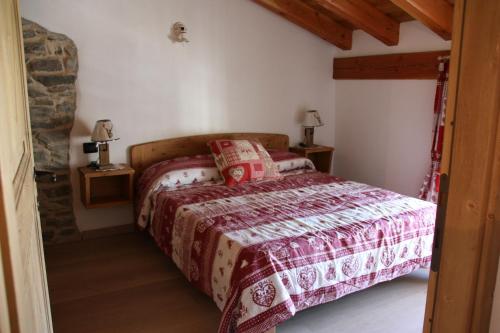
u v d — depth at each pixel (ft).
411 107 13.46
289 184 12.14
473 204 3.22
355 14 12.76
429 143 12.99
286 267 7.47
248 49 14.42
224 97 14.30
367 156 15.40
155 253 11.67
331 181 12.55
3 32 2.98
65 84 11.71
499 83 2.99
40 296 4.32
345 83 16.01
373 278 8.63
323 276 7.86
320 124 15.46
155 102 13.15
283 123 15.65
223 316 7.31
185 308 8.93
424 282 10.09
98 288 9.71
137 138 13.04
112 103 12.50
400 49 13.65
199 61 13.64
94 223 12.76
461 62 3.15
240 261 7.46
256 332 7.12
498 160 3.11
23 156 3.94
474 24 3.03
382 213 9.45
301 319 8.51
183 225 9.62
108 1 11.97
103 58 12.16
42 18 11.20
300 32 15.31
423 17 11.08
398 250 8.96
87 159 12.33
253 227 8.61
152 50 12.83
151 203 11.67
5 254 1.96
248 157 12.51
